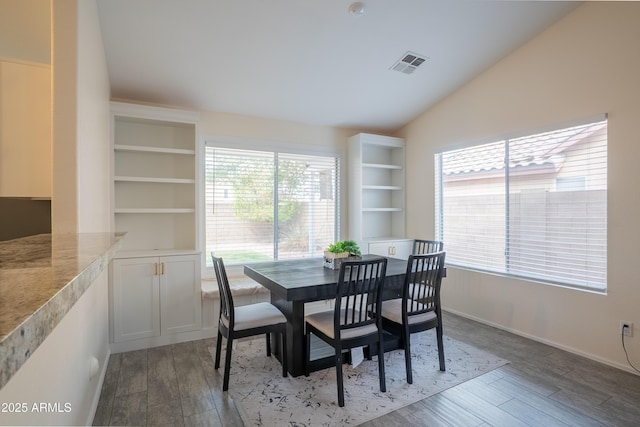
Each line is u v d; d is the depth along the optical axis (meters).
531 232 3.28
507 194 3.49
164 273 3.15
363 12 2.64
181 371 2.62
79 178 1.81
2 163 2.39
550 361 2.77
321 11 2.60
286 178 4.29
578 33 2.89
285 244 4.26
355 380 2.48
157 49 2.84
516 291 3.38
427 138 4.42
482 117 3.71
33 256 0.89
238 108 3.87
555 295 3.06
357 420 2.01
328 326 2.31
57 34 1.77
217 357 2.65
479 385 2.40
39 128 2.46
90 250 1.01
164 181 3.32
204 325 3.35
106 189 2.95
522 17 2.92
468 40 3.13
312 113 4.17
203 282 3.61
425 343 3.18
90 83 2.12
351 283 2.33
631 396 2.25
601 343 2.75
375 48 3.10
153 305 3.11
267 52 3.00
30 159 2.44
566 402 2.19
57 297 0.50
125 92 3.35
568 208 3.00
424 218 4.48
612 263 2.69
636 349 2.56
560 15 2.96
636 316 2.56
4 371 0.31
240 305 3.48
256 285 3.50
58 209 1.75
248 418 2.02
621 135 2.63
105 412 2.07
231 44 2.86
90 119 2.13
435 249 3.67
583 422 1.98
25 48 2.40
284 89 3.60
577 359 2.80
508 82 3.44
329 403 2.18
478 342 3.18
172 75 3.17
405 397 2.25
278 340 2.80
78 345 1.62
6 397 0.76
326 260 3.00
